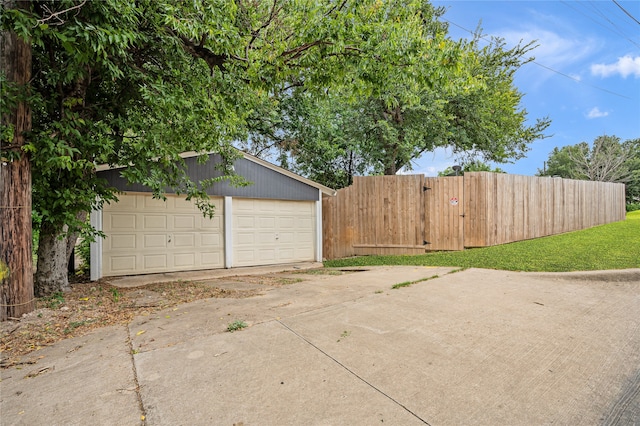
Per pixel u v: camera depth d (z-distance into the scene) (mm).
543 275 5141
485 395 1989
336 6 4125
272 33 4645
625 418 1779
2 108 3254
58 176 4039
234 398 1980
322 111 11977
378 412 1822
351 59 4320
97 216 6211
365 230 9406
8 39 3396
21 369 2451
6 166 3520
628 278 4695
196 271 7254
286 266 8312
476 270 5738
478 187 8281
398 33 4070
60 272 4754
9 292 3562
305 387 2092
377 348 2666
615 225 10227
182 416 1811
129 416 1820
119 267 6535
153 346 2803
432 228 8766
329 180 14125
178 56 4445
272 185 8406
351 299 4172
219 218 7695
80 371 2379
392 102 5469
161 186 4805
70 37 2996
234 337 2947
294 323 3287
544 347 2674
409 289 4578
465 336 2902
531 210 8977
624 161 24359
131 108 4555
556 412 1829
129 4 3264
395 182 9086
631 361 2443
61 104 4008
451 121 11727
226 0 3873
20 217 3607
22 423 1785
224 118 5422
